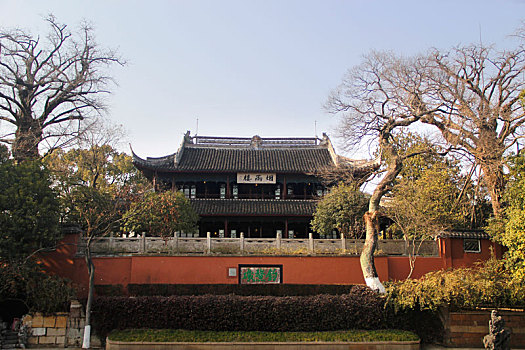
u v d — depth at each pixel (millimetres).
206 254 25656
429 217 27078
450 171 33219
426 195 28641
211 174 39375
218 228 39688
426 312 21516
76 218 25703
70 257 24719
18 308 22297
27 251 21578
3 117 29891
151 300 21203
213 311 21047
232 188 40688
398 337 20688
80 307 21266
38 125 29969
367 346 20391
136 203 26797
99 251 25594
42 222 21625
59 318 21156
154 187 37531
